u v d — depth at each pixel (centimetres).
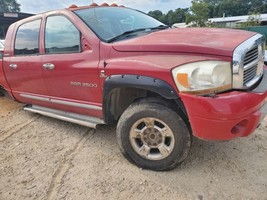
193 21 2864
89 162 324
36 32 398
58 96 383
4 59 461
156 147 292
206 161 310
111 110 323
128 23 378
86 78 327
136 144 303
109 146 359
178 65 255
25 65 413
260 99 255
